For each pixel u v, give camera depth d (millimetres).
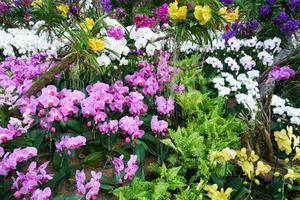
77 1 3430
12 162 1977
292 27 4160
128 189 2199
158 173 2463
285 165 2711
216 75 3900
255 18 4746
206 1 2568
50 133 2383
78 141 2154
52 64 2871
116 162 2191
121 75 3084
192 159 2539
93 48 2516
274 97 3055
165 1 5145
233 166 2531
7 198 2039
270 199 2430
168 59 3244
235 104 3510
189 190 2287
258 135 2754
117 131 2527
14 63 3061
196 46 4000
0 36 3389
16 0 5020
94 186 2020
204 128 2861
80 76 2939
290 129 2215
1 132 2102
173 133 2619
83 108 2352
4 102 2451
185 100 3018
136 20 3141
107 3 4527
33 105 2318
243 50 4449
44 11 2715
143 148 2494
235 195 2311
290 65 3955
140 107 2504
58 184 2133
